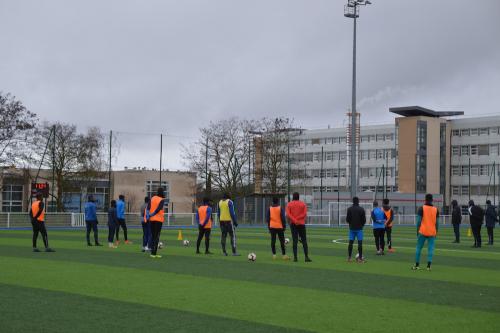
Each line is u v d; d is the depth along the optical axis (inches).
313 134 4977.9
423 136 4367.6
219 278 598.9
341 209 2738.7
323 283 569.9
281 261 792.9
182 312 412.8
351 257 865.5
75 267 685.3
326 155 4906.5
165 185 3801.7
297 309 430.0
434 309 434.3
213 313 411.2
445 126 4534.9
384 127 4667.8
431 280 602.2
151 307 430.6
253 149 2999.5
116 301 454.3
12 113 2315.5
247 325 373.1
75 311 412.2
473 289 538.0
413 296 494.3
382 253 928.3
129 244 1112.2
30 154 2385.6
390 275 642.2
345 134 4795.8
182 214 2341.3
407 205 3540.8
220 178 2903.5
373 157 4712.1
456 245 1228.5
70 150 2694.4
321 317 401.7
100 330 353.7
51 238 1318.9
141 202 3695.9
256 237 1445.6
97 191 3526.1
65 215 2079.2
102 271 647.1
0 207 3159.5
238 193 2955.2
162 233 1668.3
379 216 924.0
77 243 1135.6
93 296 476.1
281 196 2664.9
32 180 2503.7
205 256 856.3
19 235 1477.6
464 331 362.3
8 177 2497.5
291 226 798.5
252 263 757.3
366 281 588.1
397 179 4443.9
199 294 493.4
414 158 4320.9
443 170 4510.3
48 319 384.5
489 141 4414.4
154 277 600.7
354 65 1847.9
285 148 3157.0
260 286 544.4
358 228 795.4
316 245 1153.4
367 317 402.9
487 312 423.5
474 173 4471.0
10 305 433.4
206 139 2898.6
